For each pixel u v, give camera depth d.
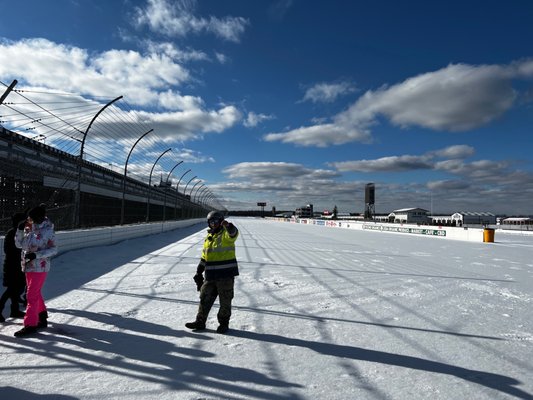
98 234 14.41
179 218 45.50
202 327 4.93
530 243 27.69
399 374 3.72
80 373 3.55
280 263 12.09
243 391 3.26
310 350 4.31
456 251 19.38
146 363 3.81
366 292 7.78
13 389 3.21
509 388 3.46
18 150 13.15
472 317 6.00
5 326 4.93
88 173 18.98
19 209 11.98
